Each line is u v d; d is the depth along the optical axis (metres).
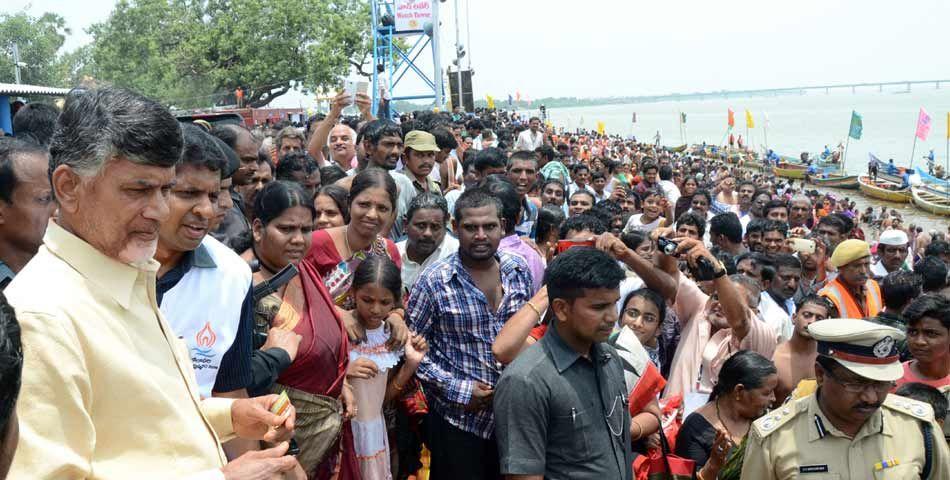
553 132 42.09
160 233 2.67
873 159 53.84
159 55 41.62
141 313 2.23
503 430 3.48
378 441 4.27
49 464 1.83
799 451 3.62
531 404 3.42
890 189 48.88
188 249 2.72
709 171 46.72
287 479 3.04
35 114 4.70
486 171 8.38
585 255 3.42
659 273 5.08
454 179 9.99
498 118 35.69
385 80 29.62
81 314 2.02
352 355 4.25
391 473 4.61
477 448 4.38
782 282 6.99
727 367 4.53
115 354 2.06
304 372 3.58
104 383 2.03
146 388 2.10
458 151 13.21
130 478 2.04
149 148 2.04
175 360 2.32
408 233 5.51
